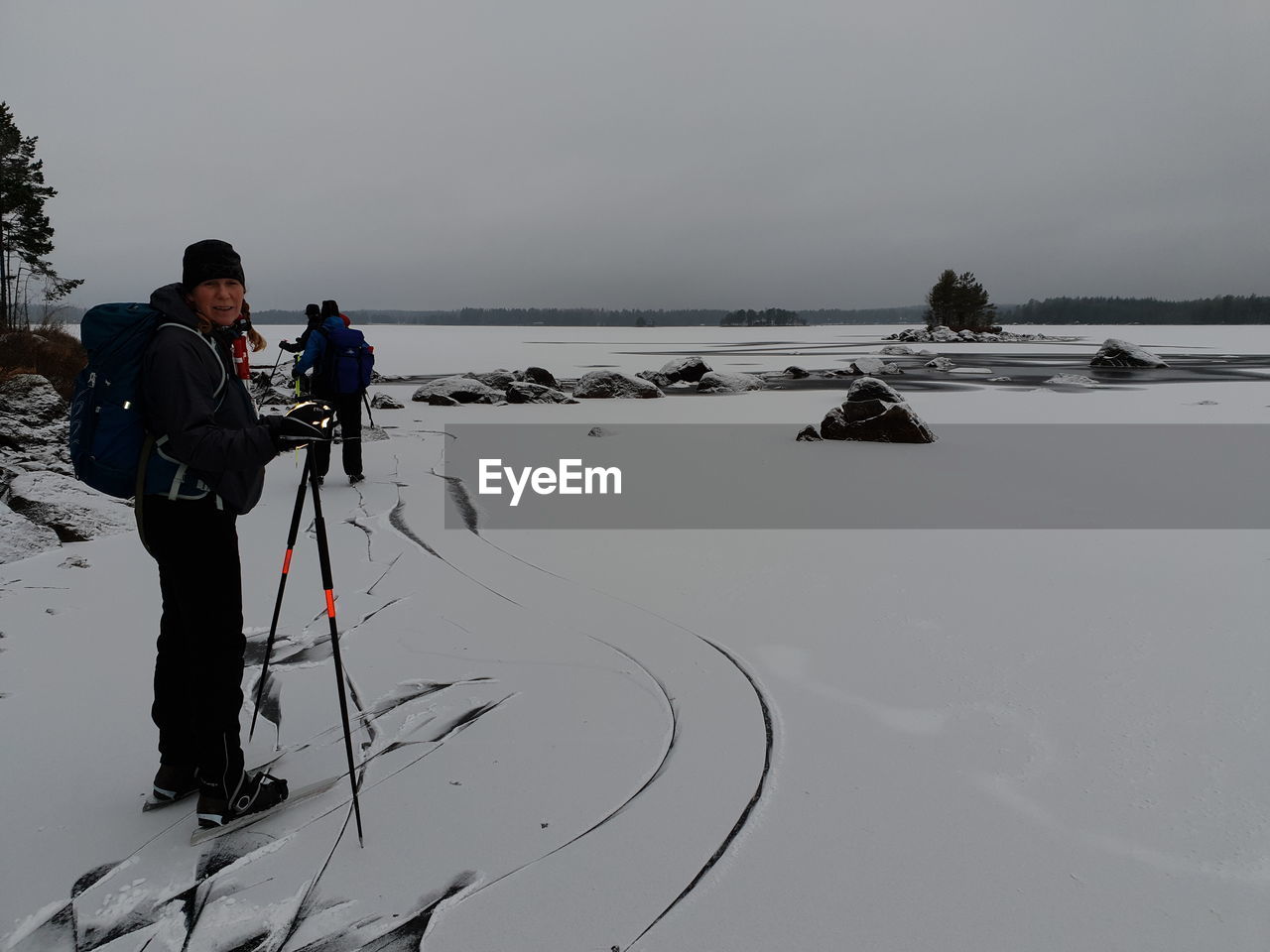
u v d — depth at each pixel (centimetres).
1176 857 236
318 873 237
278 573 527
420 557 566
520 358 4159
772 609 454
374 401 1689
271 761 301
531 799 272
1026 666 368
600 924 214
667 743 308
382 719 331
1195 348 4381
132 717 329
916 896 222
